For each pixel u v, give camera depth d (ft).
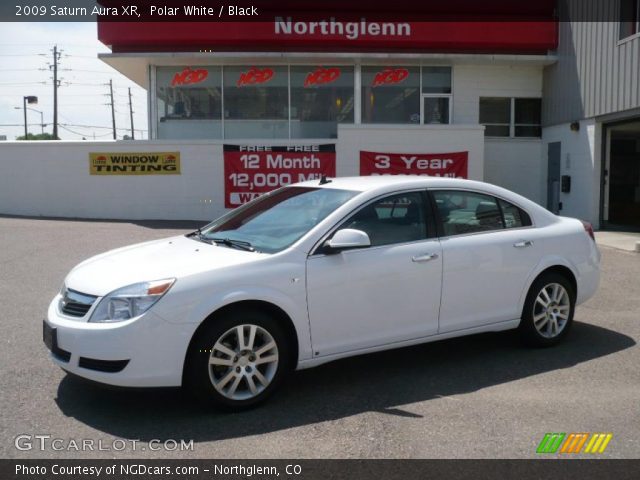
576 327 22.77
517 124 66.18
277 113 64.23
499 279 18.79
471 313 18.35
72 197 59.06
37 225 51.08
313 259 15.93
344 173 58.95
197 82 63.87
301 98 64.34
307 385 16.92
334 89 64.49
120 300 14.25
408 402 15.69
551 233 20.17
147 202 58.90
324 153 58.75
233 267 15.07
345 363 18.79
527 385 16.85
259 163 58.65
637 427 14.20
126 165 58.70
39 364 18.22
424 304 17.43
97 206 59.06
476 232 18.79
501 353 19.67
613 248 42.78
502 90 65.57
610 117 52.13
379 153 58.90
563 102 60.39
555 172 62.49
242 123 64.13
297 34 60.44
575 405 15.47
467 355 19.49
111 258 16.75
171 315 14.17
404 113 65.31
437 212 18.20
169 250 16.90
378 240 17.04
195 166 58.54
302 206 17.97
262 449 13.16
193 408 15.29
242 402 14.99
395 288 16.90
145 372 14.05
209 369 14.58
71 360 14.40
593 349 20.08
